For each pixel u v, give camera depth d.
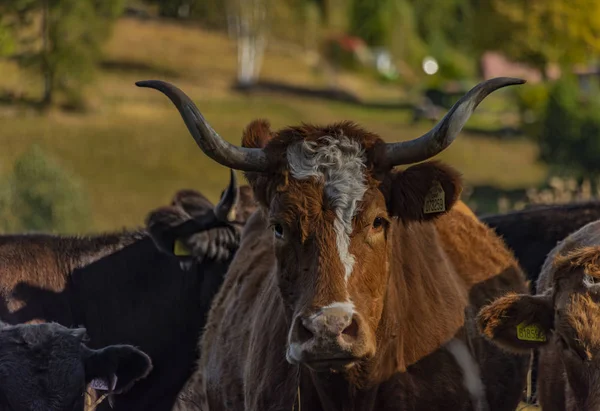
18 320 10.25
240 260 9.74
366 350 6.76
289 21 89.56
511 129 66.62
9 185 24.95
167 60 77.00
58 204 25.06
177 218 10.70
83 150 50.28
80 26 62.25
